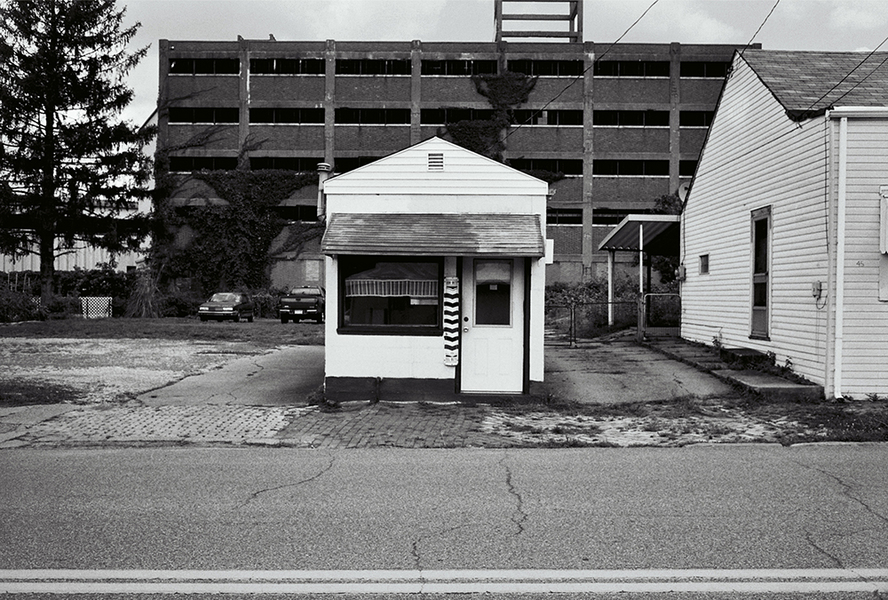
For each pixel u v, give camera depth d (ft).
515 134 173.27
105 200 148.05
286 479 24.94
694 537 18.56
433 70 174.60
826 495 22.68
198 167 176.96
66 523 19.77
